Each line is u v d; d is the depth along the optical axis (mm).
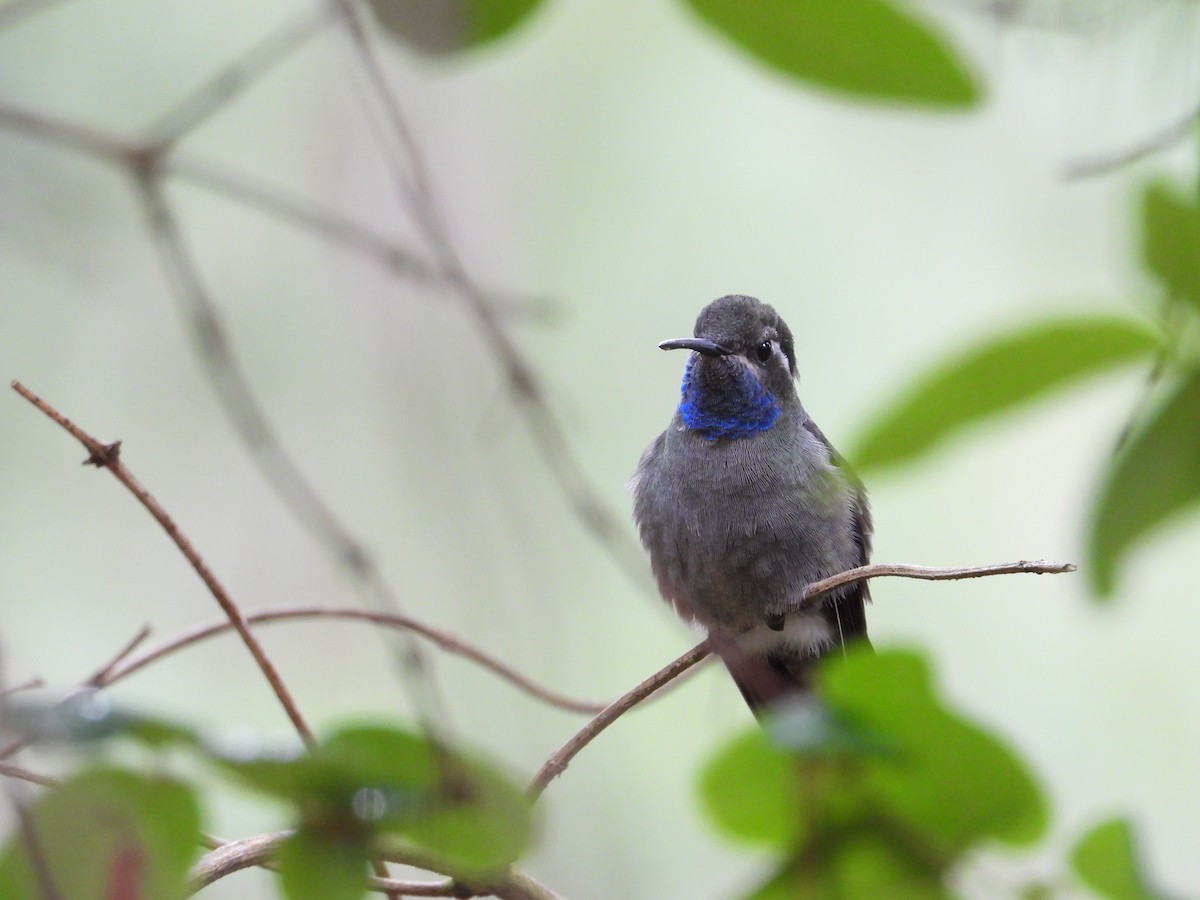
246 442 4945
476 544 11391
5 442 12055
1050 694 11734
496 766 2334
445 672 10508
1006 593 12164
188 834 2150
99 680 4137
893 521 12336
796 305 13445
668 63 13852
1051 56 4816
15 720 2072
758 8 3955
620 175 13633
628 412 12992
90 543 12117
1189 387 3627
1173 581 11633
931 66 3975
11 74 11680
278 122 12562
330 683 11336
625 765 10500
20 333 12008
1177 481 3709
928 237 13375
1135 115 5254
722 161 13836
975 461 12359
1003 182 13227
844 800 3268
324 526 4754
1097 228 12906
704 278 13461
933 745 3104
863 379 13078
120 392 12297
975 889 3197
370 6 4281
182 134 5109
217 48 12398
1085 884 3109
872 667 3033
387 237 12219
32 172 8797
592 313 13305
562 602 11141
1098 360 3762
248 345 12211
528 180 13359
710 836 3461
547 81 13516
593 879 9789
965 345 3805
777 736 2965
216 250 12305
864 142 13609
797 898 3271
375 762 2320
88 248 9266
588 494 4984
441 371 12016
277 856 2324
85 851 2113
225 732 2410
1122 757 11477
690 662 4480
